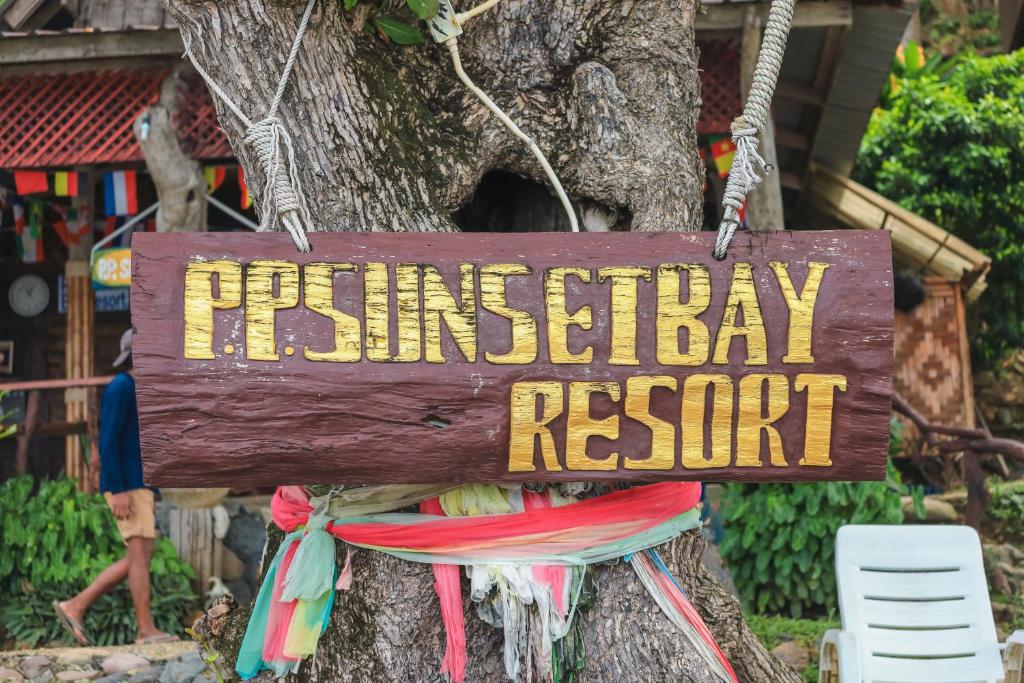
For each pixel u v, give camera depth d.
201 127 8.65
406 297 2.65
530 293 2.67
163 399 2.58
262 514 8.61
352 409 2.62
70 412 10.57
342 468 2.65
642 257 2.69
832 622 6.94
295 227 2.64
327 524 3.06
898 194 12.34
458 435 2.65
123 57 8.52
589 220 3.39
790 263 2.69
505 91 3.34
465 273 2.67
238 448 2.61
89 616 7.19
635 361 2.68
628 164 3.27
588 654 3.03
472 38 3.29
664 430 2.69
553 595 2.93
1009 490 8.73
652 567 3.11
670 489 3.12
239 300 2.61
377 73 3.14
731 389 2.68
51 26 10.52
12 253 12.22
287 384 2.61
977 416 12.46
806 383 2.68
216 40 2.96
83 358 10.59
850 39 9.12
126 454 6.42
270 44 2.95
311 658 3.14
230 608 3.55
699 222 3.44
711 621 3.49
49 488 7.86
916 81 12.77
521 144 3.33
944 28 17.17
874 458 2.69
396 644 2.97
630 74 3.36
